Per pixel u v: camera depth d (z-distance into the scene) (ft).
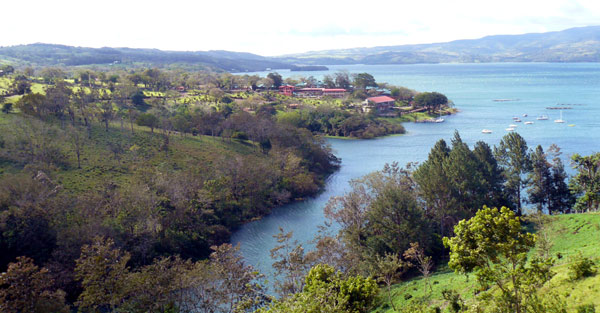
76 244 221.05
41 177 278.05
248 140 505.66
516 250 113.80
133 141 414.21
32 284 155.02
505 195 293.84
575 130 633.61
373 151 573.74
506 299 118.62
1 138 336.90
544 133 618.03
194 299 183.11
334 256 223.51
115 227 239.91
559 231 224.94
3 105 428.15
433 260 246.06
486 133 650.43
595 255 163.84
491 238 114.42
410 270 232.73
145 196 264.93
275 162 418.51
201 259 266.77
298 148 477.77
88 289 160.76
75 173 318.45
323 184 429.38
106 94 634.43
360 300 170.19
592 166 288.71
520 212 302.04
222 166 364.58
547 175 306.35
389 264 196.13
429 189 261.85
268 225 322.96
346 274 211.20
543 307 115.85
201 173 356.79
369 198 276.41
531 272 114.32
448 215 263.49
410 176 328.90
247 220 332.60
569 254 182.70
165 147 412.77
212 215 308.40
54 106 435.12
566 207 307.58
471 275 192.75
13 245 217.15
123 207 260.01
